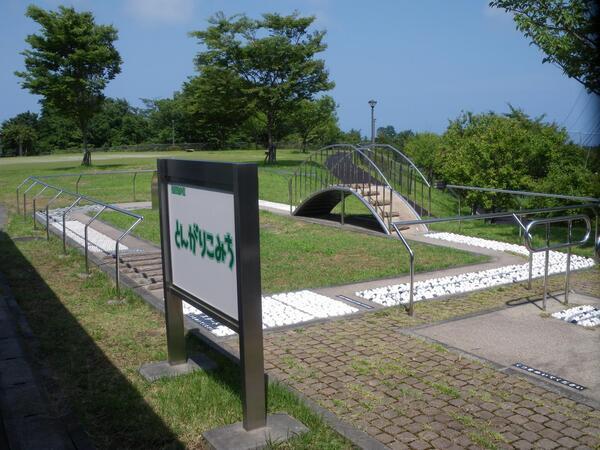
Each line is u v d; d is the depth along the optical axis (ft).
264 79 110.83
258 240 11.14
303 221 44.65
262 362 11.49
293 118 126.72
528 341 16.67
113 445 11.26
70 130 248.73
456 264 28.09
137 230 40.45
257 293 11.26
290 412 12.39
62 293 23.16
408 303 21.03
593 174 38.19
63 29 104.01
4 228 42.04
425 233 37.88
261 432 11.45
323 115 160.15
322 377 14.35
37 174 97.86
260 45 104.37
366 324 18.63
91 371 14.99
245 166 10.86
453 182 47.91
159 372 14.64
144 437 11.44
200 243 12.94
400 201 41.68
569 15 24.49
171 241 14.53
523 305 20.47
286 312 20.02
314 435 11.37
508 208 45.70
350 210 54.29
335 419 12.07
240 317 11.23
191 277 13.57
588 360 15.16
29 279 25.67
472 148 47.42
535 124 54.65
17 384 14.10
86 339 17.53
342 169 51.49
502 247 32.68
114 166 112.68
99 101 112.68
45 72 104.58
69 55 103.71
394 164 52.85
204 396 13.16
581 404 12.64
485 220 46.37
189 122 222.28
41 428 11.91
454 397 13.07
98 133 248.93
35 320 19.49
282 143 198.70
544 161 45.52
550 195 30.09
